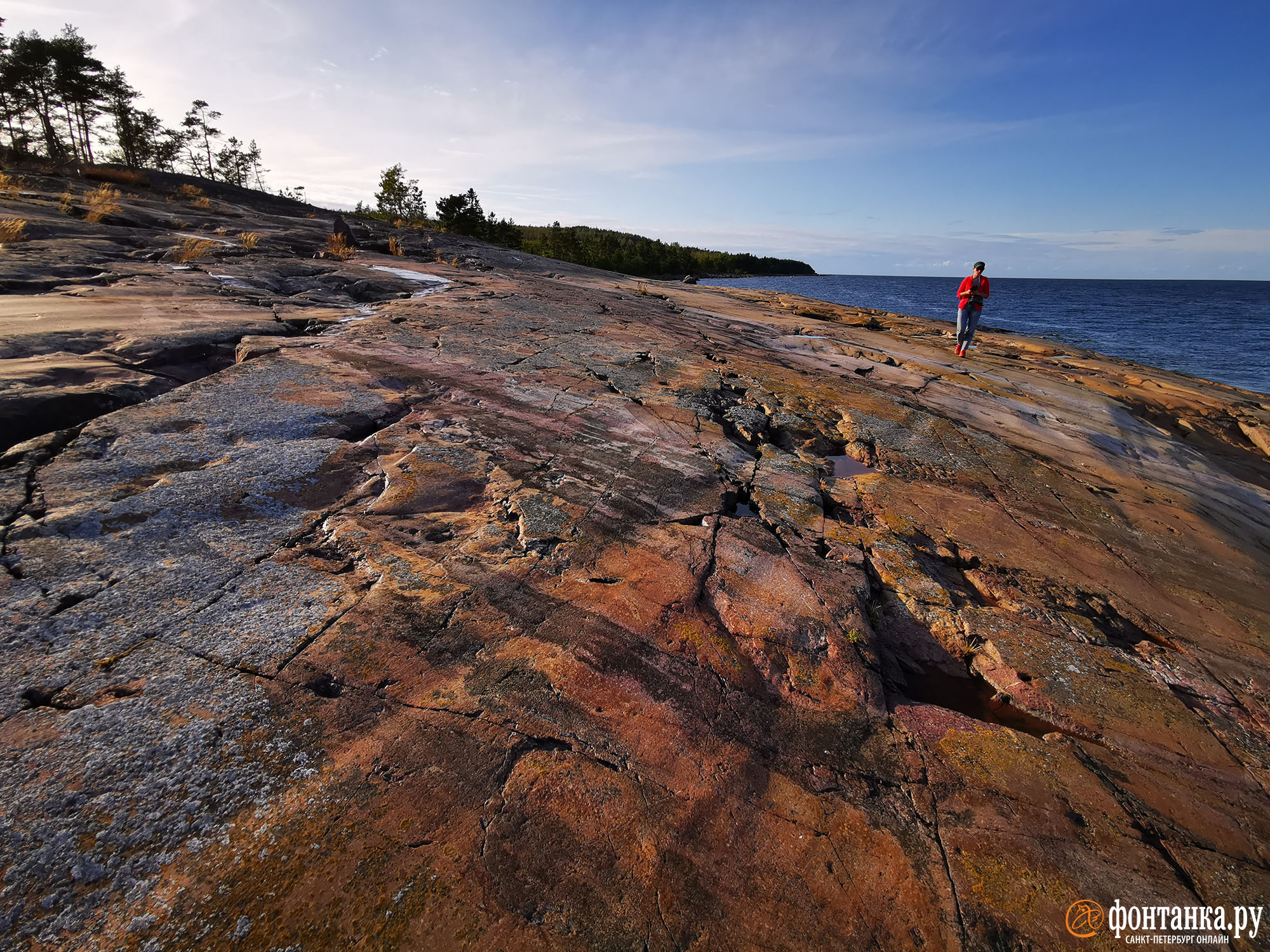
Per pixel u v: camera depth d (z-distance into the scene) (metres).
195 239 9.48
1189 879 2.04
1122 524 4.80
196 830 1.71
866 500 4.43
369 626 2.48
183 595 2.49
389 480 3.49
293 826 1.76
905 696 2.78
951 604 3.39
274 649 2.30
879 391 7.19
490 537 3.17
